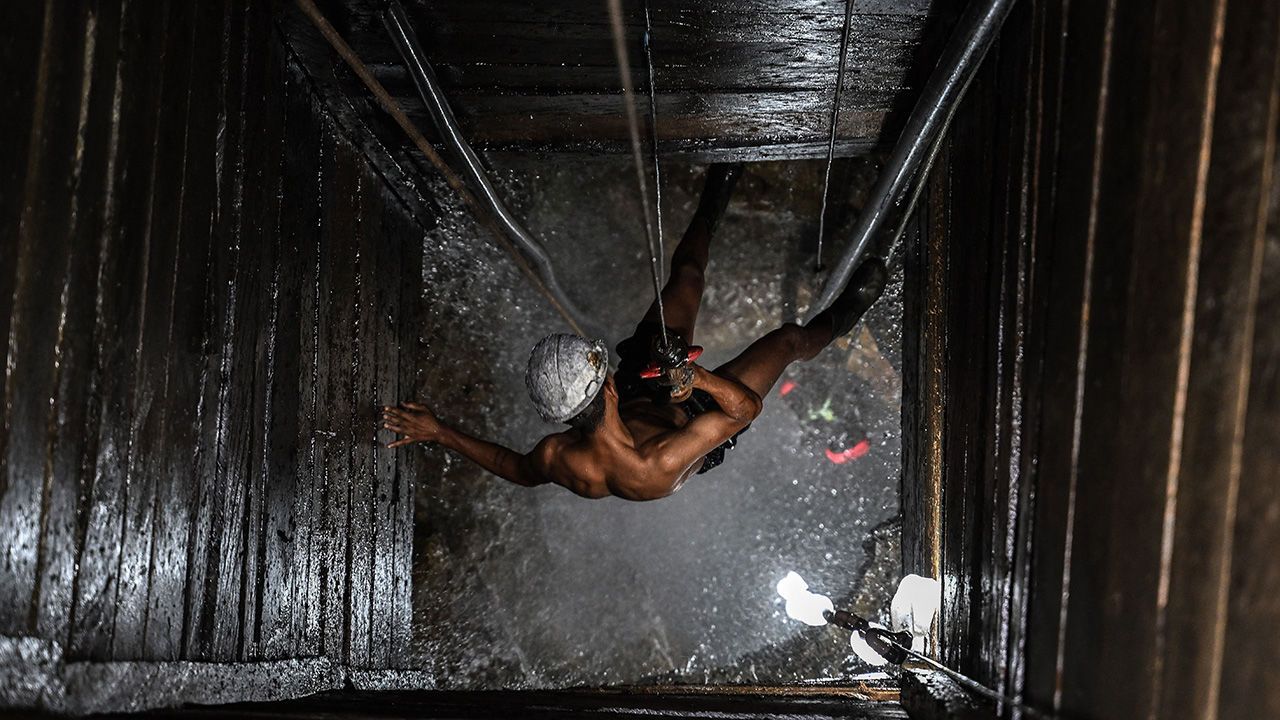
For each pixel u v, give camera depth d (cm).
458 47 523
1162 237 253
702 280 551
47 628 266
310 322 476
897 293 684
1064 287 321
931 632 497
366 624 559
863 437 696
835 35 524
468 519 690
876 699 504
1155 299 254
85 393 286
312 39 448
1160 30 261
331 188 511
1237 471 212
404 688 603
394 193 627
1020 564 350
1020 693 344
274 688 410
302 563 461
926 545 524
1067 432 312
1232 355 217
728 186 619
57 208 272
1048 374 332
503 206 589
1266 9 211
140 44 315
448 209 705
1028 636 340
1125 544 263
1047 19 357
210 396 367
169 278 336
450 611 674
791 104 576
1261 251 208
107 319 297
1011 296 382
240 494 394
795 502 698
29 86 259
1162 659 239
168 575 336
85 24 285
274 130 432
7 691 240
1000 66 423
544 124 588
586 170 714
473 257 710
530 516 696
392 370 623
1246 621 204
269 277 424
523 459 473
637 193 713
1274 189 205
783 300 709
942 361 513
